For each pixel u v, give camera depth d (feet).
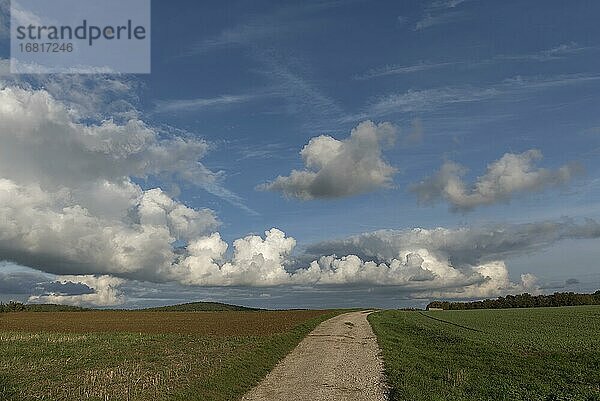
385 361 94.84
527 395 61.16
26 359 107.24
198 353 106.42
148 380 70.23
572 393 61.82
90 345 141.28
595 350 105.60
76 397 60.80
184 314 400.67
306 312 383.24
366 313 377.91
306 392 65.26
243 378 73.05
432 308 597.11
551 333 160.56
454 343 129.18
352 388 68.18
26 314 417.49
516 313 323.37
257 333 165.27
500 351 107.55
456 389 65.57
